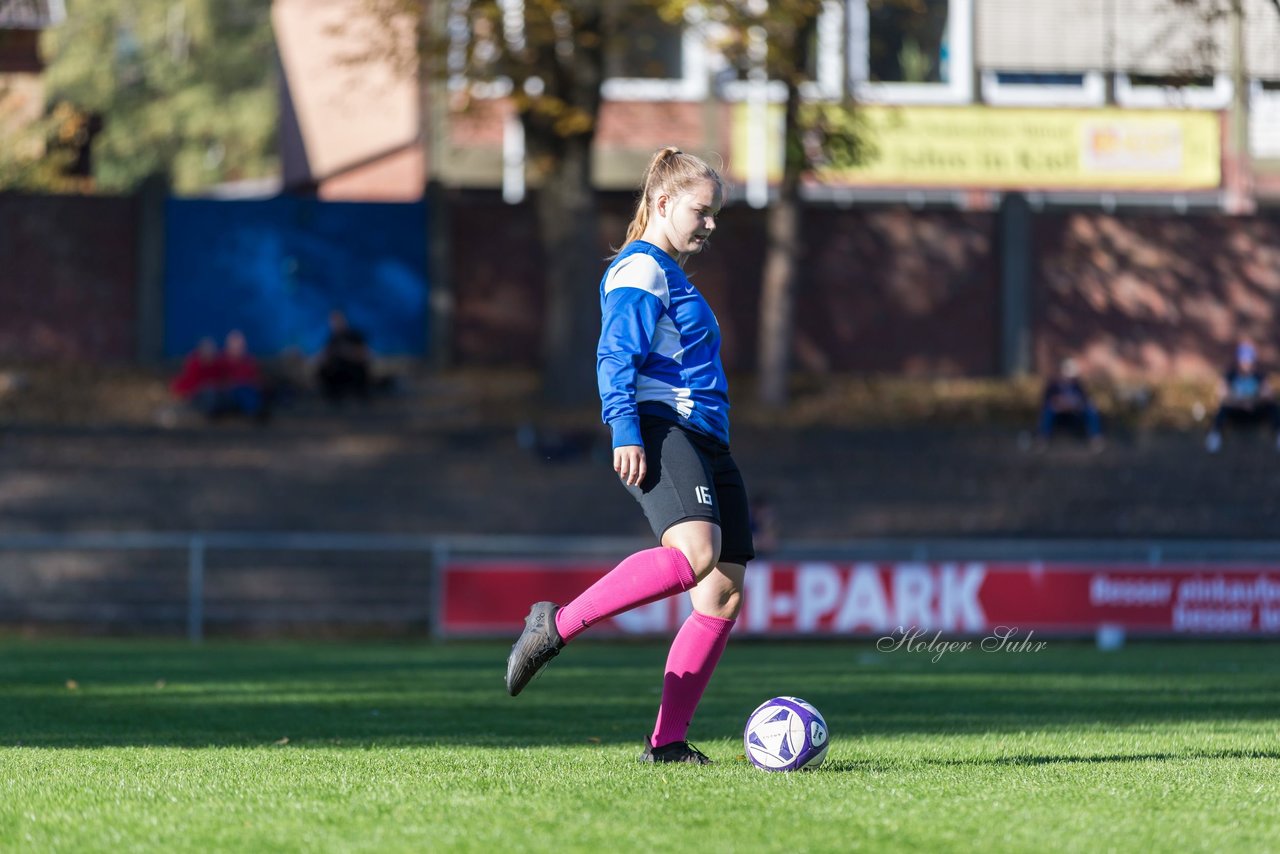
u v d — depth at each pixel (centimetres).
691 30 8544
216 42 19250
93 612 7644
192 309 10731
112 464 8819
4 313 10531
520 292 10975
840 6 9869
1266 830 1387
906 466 9312
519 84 8894
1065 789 1631
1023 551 7056
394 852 1242
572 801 1502
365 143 12631
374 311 10875
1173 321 11175
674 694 1886
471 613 6769
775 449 9438
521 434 9281
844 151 9812
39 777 1752
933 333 11131
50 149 11962
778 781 1684
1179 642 6800
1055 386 9519
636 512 8844
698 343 1783
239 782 1683
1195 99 11956
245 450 9056
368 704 3234
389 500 8744
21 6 12488
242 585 7925
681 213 1792
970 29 11856
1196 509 9069
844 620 6712
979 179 12031
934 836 1324
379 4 9125
